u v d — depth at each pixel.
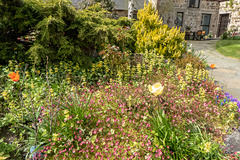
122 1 14.09
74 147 2.49
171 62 5.59
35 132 2.29
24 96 2.76
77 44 4.60
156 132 2.51
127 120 2.99
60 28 4.04
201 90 3.46
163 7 14.92
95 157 2.36
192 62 5.36
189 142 2.33
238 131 2.83
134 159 2.33
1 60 4.28
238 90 4.38
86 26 4.37
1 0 3.78
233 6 14.67
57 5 4.03
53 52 4.30
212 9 16.23
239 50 9.09
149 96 3.32
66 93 3.35
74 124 2.63
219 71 5.98
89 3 9.96
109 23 5.44
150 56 5.45
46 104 2.95
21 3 4.05
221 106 3.39
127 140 2.60
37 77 3.97
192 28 16.23
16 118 2.72
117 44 5.62
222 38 14.38
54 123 2.46
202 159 2.22
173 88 3.88
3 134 2.66
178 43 6.08
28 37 4.73
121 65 4.35
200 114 3.07
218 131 2.79
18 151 2.35
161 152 2.21
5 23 4.09
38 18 4.21
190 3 15.52
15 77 2.29
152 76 4.72
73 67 4.23
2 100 3.23
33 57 3.96
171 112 3.12
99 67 4.52
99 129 2.67
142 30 6.51
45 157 2.24
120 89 3.66
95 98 3.56
